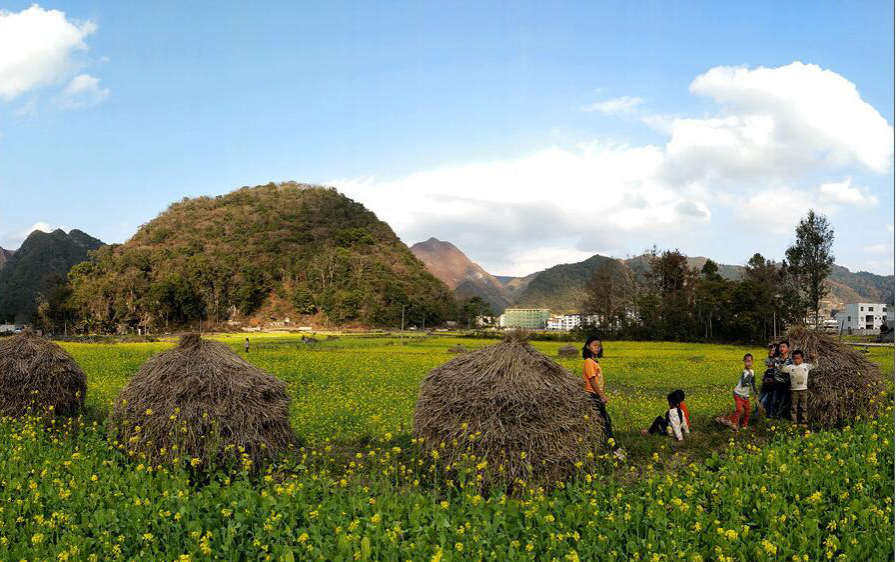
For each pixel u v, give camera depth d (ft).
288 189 611.88
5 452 31.45
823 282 234.38
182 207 561.43
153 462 30.25
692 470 29.55
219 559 20.39
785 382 44.16
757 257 275.80
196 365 32.30
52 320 382.22
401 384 67.67
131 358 101.86
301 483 25.66
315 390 62.44
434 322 459.32
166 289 397.19
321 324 426.10
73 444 35.99
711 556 20.88
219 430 30.30
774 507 23.89
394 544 20.27
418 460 30.53
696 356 129.80
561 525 22.26
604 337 232.32
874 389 43.86
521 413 27.89
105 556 20.18
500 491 25.79
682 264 267.39
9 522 22.11
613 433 38.34
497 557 20.12
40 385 42.70
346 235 527.81
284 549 19.89
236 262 460.96
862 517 23.07
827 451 33.45
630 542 20.99
